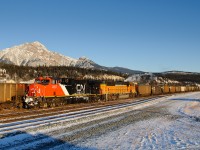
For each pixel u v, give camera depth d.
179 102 50.66
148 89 83.06
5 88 34.66
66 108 33.34
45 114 25.94
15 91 36.97
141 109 35.62
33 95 33.91
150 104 44.50
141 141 15.31
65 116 24.33
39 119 21.83
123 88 62.53
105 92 52.78
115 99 57.53
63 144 13.70
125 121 23.33
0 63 139.88
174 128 20.67
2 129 16.41
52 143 13.77
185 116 29.03
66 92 40.03
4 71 123.06
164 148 13.70
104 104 41.91
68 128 18.36
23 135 15.12
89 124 20.59
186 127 21.34
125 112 30.86
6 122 20.14
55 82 37.66
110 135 16.75
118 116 26.67
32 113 26.91
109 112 28.75
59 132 16.78
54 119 21.78
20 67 142.62
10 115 24.86
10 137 14.43
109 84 55.94
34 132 16.20
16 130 16.11
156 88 91.56
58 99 38.22
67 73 163.25
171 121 24.84
